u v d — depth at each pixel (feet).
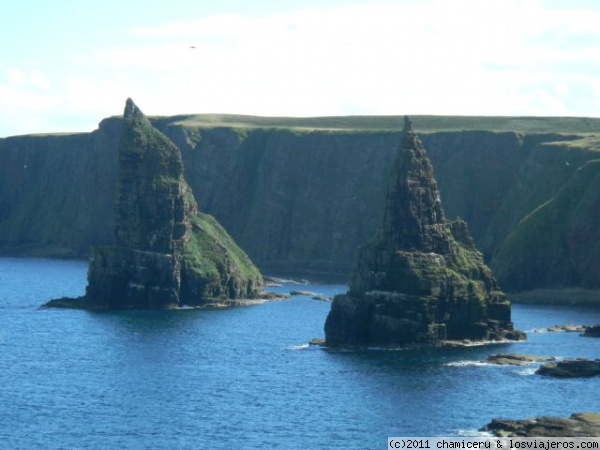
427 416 632.79
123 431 608.19
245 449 571.69
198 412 649.61
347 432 601.62
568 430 578.25
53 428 614.34
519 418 625.82
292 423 622.95
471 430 595.88
